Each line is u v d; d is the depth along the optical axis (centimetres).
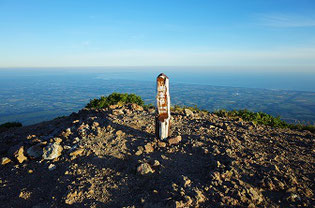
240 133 709
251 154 536
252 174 449
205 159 519
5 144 722
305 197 384
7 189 459
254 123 893
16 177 498
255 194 389
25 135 802
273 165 472
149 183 441
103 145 589
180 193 393
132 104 1042
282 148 600
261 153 551
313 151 579
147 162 503
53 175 490
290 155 552
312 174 456
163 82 589
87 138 626
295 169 474
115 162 518
